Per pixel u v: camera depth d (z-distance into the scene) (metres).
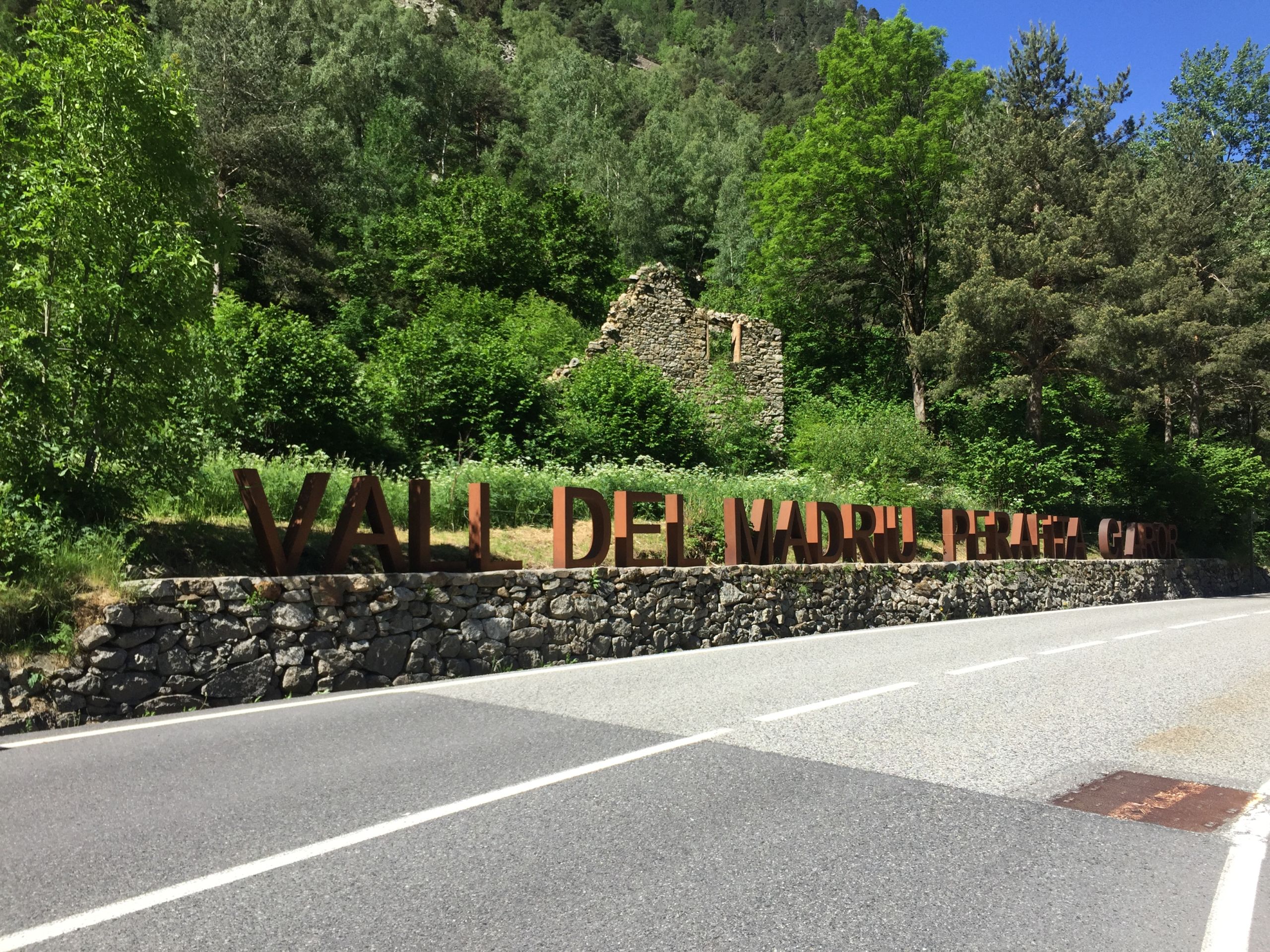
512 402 18.97
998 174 26.95
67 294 6.55
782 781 4.33
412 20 72.25
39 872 3.11
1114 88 30.84
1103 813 3.92
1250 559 30.47
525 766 4.56
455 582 7.96
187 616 6.19
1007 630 12.08
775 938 2.64
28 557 5.87
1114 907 2.92
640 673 7.84
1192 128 36.78
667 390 22.45
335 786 4.19
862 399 32.97
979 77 32.38
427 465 15.08
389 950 2.54
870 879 3.13
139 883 3.02
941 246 28.31
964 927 2.74
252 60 32.72
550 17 131.25
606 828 3.63
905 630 12.12
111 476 7.04
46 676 5.50
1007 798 4.12
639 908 2.85
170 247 6.92
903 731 5.45
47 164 6.67
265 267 29.94
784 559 12.29
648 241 56.09
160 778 4.30
